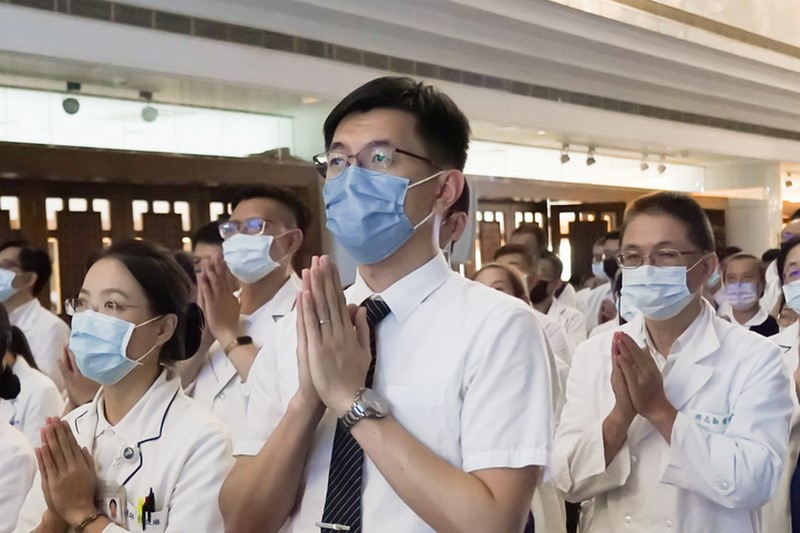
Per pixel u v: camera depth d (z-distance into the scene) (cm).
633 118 672
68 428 166
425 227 133
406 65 492
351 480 125
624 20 579
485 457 118
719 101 744
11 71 371
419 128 130
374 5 445
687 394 190
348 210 129
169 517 163
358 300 140
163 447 170
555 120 598
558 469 196
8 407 269
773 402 183
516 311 127
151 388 178
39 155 400
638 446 191
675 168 856
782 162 870
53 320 373
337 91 453
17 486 195
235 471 137
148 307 179
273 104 465
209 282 259
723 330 197
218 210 478
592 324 564
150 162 438
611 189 741
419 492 114
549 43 550
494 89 551
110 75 383
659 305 193
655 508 186
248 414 146
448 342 127
